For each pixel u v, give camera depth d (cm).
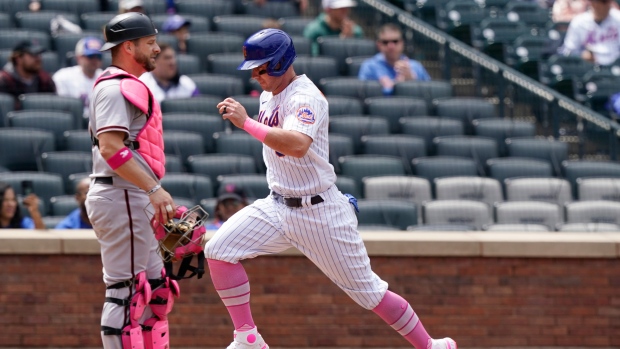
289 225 1834
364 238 2733
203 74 4428
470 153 4059
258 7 5303
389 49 4497
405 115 4262
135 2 4203
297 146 1720
